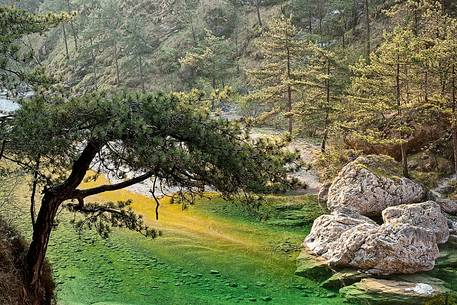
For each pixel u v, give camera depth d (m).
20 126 12.72
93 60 84.38
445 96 32.78
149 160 12.30
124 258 25.70
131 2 97.62
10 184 20.73
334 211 29.72
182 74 75.19
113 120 12.12
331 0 65.75
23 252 15.08
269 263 25.69
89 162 13.97
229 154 12.87
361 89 36.50
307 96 44.69
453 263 24.09
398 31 35.22
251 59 72.06
